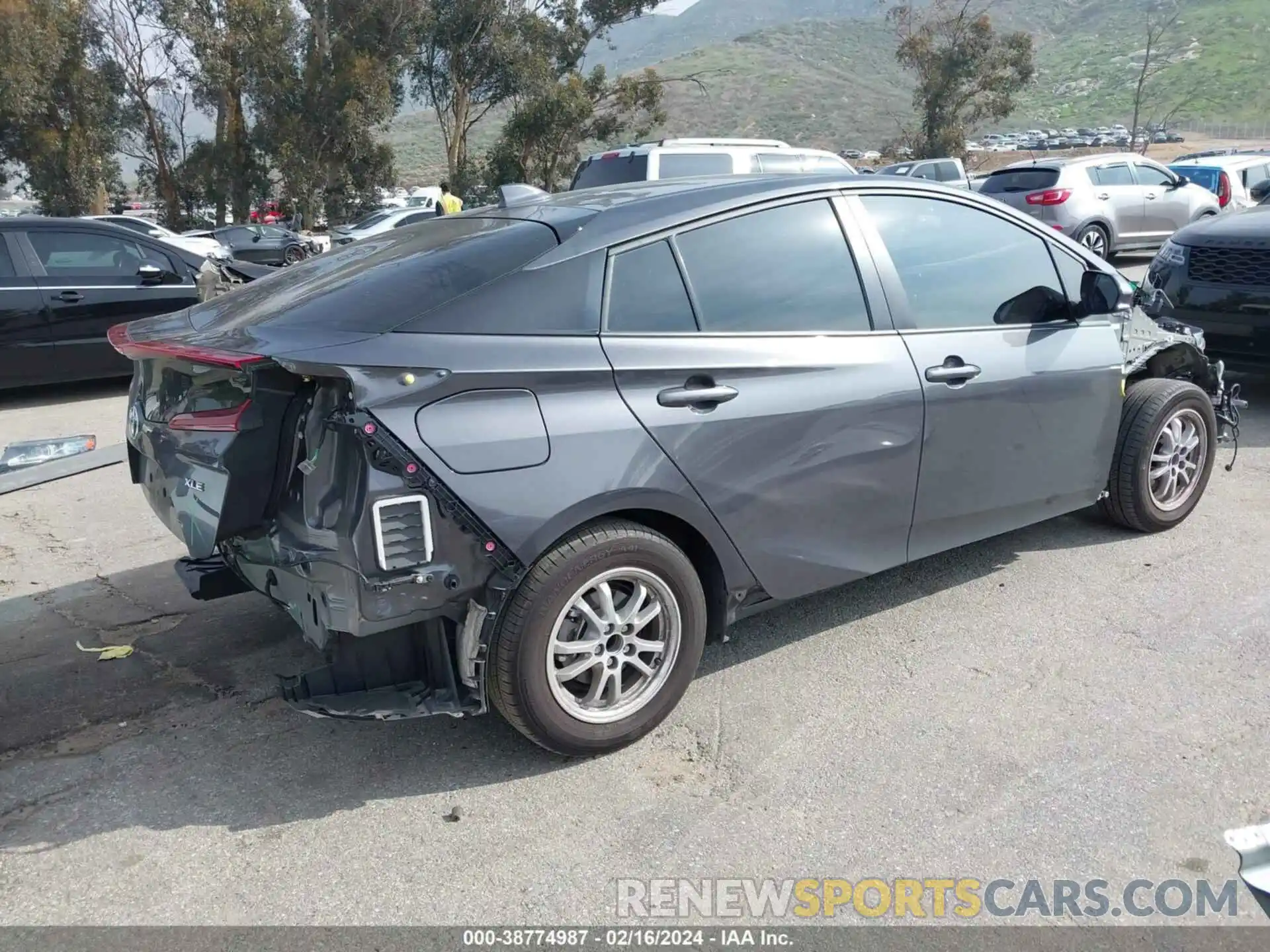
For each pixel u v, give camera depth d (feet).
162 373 10.29
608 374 9.35
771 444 10.35
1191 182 52.26
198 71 107.96
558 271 9.46
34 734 10.60
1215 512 16.37
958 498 12.28
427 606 8.72
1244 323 21.48
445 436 8.52
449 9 106.01
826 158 38.52
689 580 10.00
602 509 9.28
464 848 8.66
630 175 36.17
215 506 8.91
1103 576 13.98
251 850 8.69
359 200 112.27
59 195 107.76
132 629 13.15
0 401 28.58
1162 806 9.01
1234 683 11.07
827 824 8.88
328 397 8.56
